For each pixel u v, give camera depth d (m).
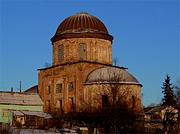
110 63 78.56
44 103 79.81
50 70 79.69
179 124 66.81
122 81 71.44
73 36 77.19
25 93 80.38
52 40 80.69
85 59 76.69
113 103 64.75
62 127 67.19
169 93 86.44
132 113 66.06
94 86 71.44
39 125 69.75
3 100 76.06
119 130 62.62
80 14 80.31
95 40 77.31
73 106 74.25
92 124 65.38
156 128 68.75
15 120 72.81
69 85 75.81
